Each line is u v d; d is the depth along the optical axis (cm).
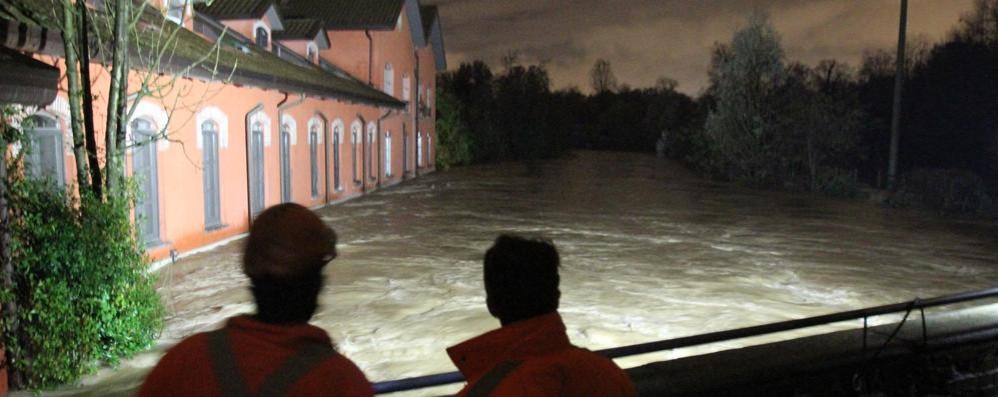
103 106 915
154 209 1145
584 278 1157
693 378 471
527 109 6694
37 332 573
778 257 1396
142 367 662
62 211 599
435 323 861
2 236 552
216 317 873
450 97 4822
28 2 747
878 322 880
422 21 3659
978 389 553
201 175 1301
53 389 597
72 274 601
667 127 8450
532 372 188
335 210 2075
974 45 3152
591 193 2859
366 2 3108
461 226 1786
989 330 577
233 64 1326
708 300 1009
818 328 844
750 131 3475
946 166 3159
